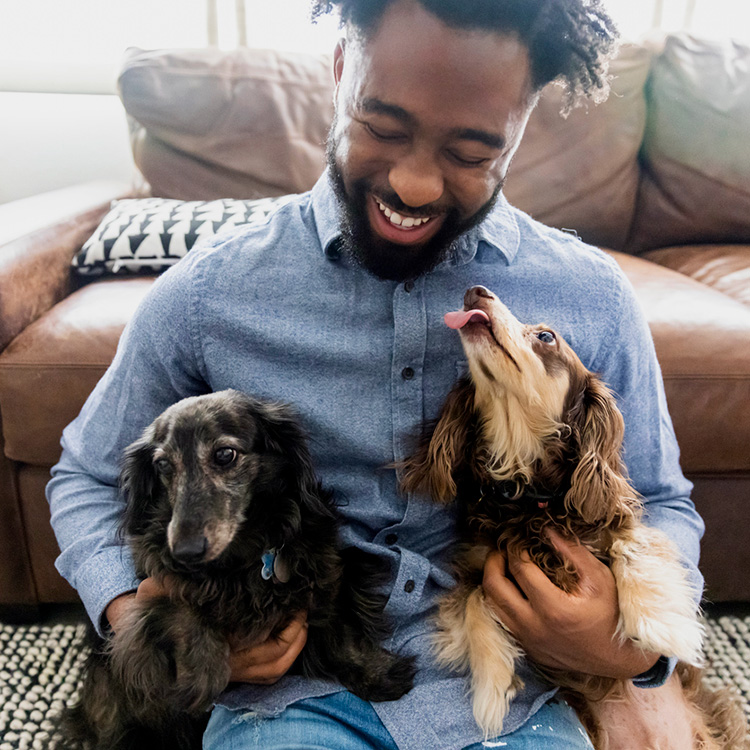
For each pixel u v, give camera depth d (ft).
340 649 3.22
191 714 3.11
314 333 3.35
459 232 3.12
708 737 3.94
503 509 3.63
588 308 3.63
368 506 3.48
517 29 2.58
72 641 5.78
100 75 9.90
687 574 3.53
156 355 3.52
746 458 5.34
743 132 7.70
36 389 5.05
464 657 3.39
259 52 7.94
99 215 7.28
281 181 7.72
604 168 7.78
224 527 3.03
